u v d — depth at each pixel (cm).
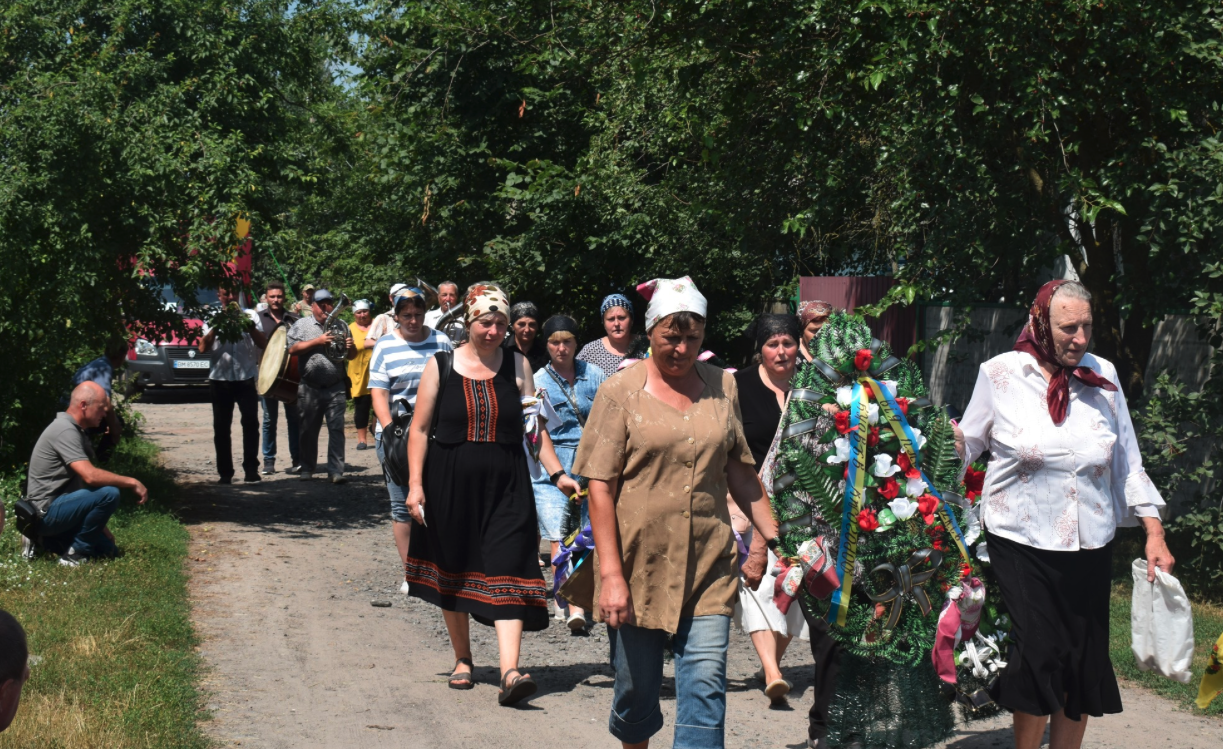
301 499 1143
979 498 421
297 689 543
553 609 748
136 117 923
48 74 909
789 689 524
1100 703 401
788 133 910
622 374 376
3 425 979
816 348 420
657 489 367
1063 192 766
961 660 403
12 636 250
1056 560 398
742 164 967
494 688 558
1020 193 800
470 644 653
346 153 1423
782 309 1454
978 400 414
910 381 416
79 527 754
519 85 1437
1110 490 409
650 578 366
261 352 1269
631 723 377
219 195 952
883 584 401
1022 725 406
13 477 958
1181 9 739
